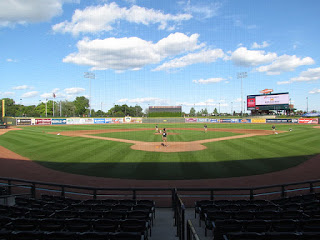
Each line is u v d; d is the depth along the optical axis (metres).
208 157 22.81
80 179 16.25
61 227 6.39
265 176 16.55
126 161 21.28
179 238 6.68
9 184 10.97
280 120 80.56
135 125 77.50
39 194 13.52
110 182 15.54
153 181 15.60
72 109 148.50
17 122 74.25
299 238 5.18
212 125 74.81
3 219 6.73
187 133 48.22
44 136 41.62
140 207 8.37
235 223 6.22
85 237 5.49
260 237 5.24
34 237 5.50
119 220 6.48
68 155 24.19
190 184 14.95
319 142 31.77
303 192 13.43
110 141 35.03
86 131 53.72
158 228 8.01
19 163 20.91
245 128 60.34
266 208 8.17
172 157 22.91
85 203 9.52
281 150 26.28
